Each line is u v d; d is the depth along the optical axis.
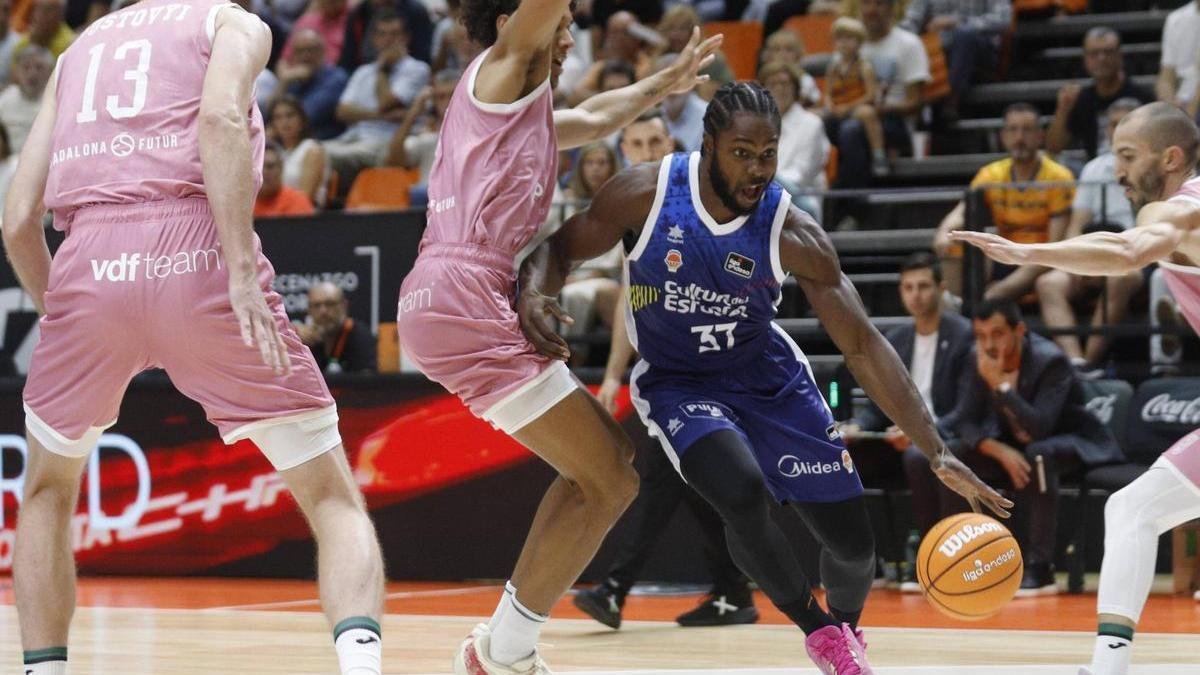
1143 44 12.28
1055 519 7.81
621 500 4.37
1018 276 8.66
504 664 4.52
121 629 6.55
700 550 7.95
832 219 10.02
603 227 4.35
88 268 3.56
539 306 4.23
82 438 3.68
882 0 11.34
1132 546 4.21
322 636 6.31
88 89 3.68
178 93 3.61
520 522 8.19
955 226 9.00
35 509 3.71
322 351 8.65
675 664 5.48
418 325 4.32
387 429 8.47
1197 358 8.74
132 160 3.59
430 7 13.44
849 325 4.31
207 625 6.70
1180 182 4.36
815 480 4.46
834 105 11.30
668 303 4.38
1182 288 4.34
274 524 8.66
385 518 8.47
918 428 4.32
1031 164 9.28
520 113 4.28
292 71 12.04
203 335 3.52
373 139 11.78
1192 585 7.89
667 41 10.80
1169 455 4.26
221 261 3.53
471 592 8.00
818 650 4.24
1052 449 7.72
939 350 8.07
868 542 4.54
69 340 3.59
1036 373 7.83
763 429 4.49
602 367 8.74
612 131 4.79
